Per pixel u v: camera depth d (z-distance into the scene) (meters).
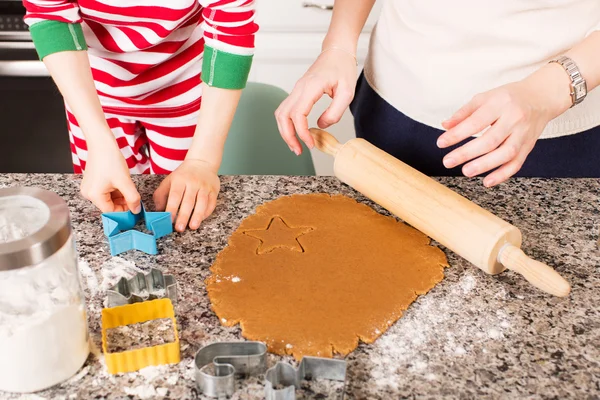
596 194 1.07
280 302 0.83
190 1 1.15
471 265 0.92
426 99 1.19
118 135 1.46
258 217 1.00
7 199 0.71
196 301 0.84
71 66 1.03
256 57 2.08
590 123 1.17
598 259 0.93
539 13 1.07
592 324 0.82
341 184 1.10
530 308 0.84
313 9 2.00
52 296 0.69
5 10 1.81
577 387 0.73
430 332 0.80
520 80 1.05
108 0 1.11
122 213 0.95
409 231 0.98
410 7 1.18
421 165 1.27
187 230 0.97
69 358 0.72
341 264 0.90
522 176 1.23
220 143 1.12
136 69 1.29
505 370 0.75
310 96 1.06
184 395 0.71
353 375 0.74
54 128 2.03
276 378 0.72
